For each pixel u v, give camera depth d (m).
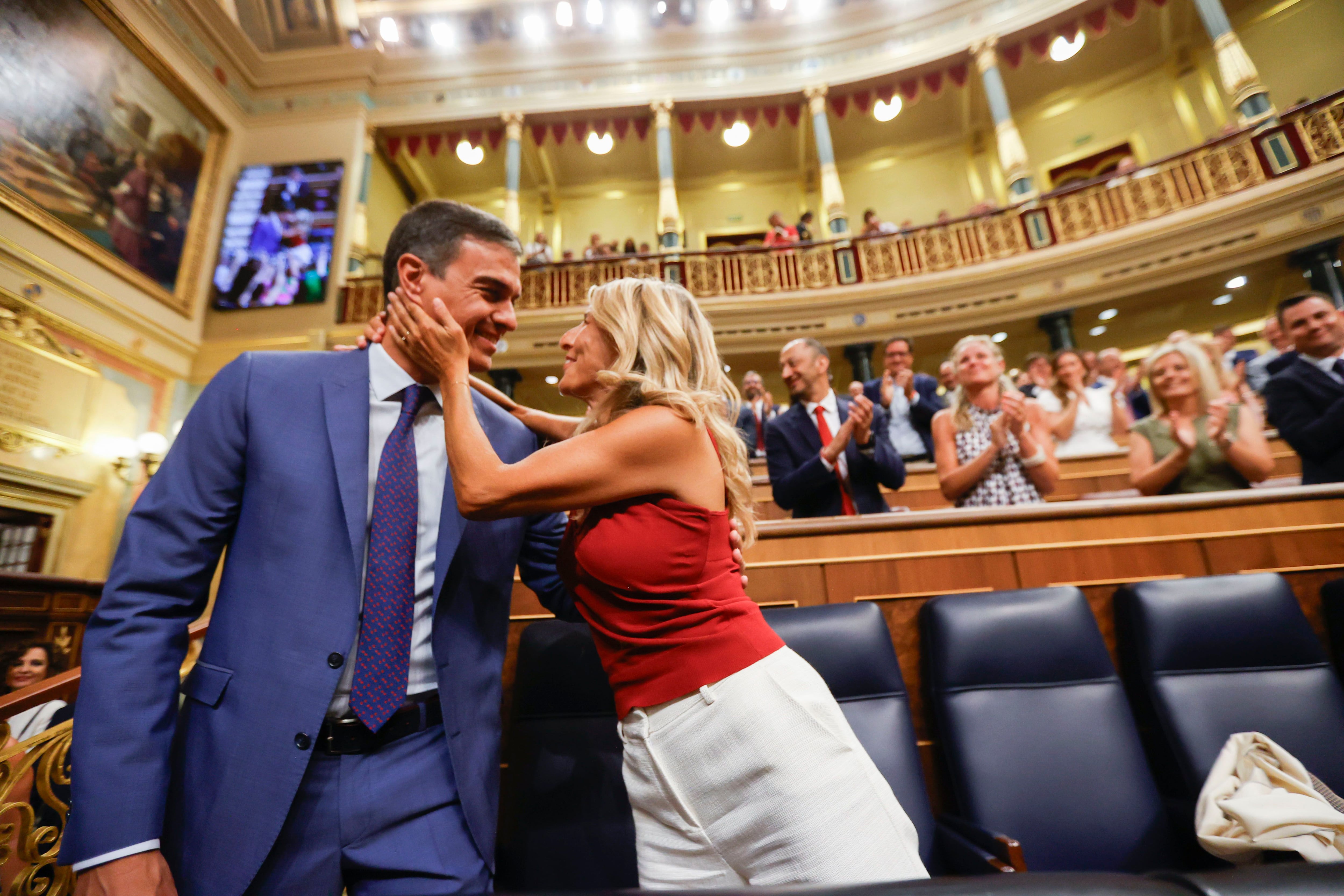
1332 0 9.05
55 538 6.68
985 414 2.62
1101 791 1.56
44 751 1.45
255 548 1.00
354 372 1.13
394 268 1.15
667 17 10.41
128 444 7.46
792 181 12.24
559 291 9.48
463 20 10.36
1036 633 1.73
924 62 9.80
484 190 12.41
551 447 0.96
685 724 0.91
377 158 11.15
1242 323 8.91
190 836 0.89
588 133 10.55
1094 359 5.57
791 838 0.84
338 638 0.95
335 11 9.77
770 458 2.75
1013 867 1.23
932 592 2.05
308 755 0.91
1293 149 7.32
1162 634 1.75
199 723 0.94
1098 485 4.05
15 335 6.34
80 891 0.79
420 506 1.09
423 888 0.93
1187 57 10.01
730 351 9.20
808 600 2.06
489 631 1.13
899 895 0.36
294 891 0.90
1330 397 2.48
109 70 7.44
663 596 0.96
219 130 9.24
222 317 8.78
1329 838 1.25
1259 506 2.09
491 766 1.06
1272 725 1.62
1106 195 8.35
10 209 6.31
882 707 1.63
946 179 11.55
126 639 0.90
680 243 9.77
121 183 7.58
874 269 9.25
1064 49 9.25
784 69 10.30
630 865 1.46
